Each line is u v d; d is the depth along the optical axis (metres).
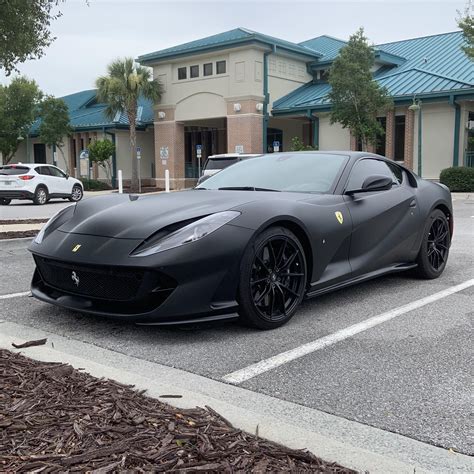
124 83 29.30
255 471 2.03
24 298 5.12
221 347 3.73
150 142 34.28
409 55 29.00
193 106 29.27
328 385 3.10
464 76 23.78
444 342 3.85
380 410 2.78
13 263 7.11
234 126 27.56
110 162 32.97
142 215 4.07
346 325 4.25
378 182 4.73
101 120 33.44
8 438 2.23
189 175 32.94
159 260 3.61
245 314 3.93
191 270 3.66
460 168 21.22
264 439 2.30
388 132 24.34
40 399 2.62
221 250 3.73
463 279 5.95
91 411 2.49
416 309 4.71
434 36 30.72
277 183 5.01
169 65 29.92
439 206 6.04
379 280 5.89
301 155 5.44
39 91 33.50
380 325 4.25
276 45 27.19
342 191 4.83
